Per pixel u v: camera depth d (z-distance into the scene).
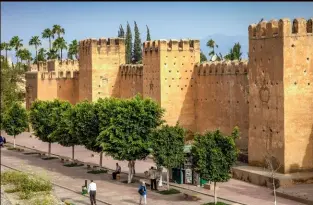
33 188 57.47
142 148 57.00
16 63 152.38
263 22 57.69
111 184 59.12
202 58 113.94
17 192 57.53
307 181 53.34
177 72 74.06
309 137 55.72
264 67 57.44
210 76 71.88
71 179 62.72
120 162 72.44
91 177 63.50
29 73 104.31
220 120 70.31
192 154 48.75
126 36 130.75
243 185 55.03
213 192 52.53
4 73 121.44
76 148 88.12
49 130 78.12
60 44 142.62
